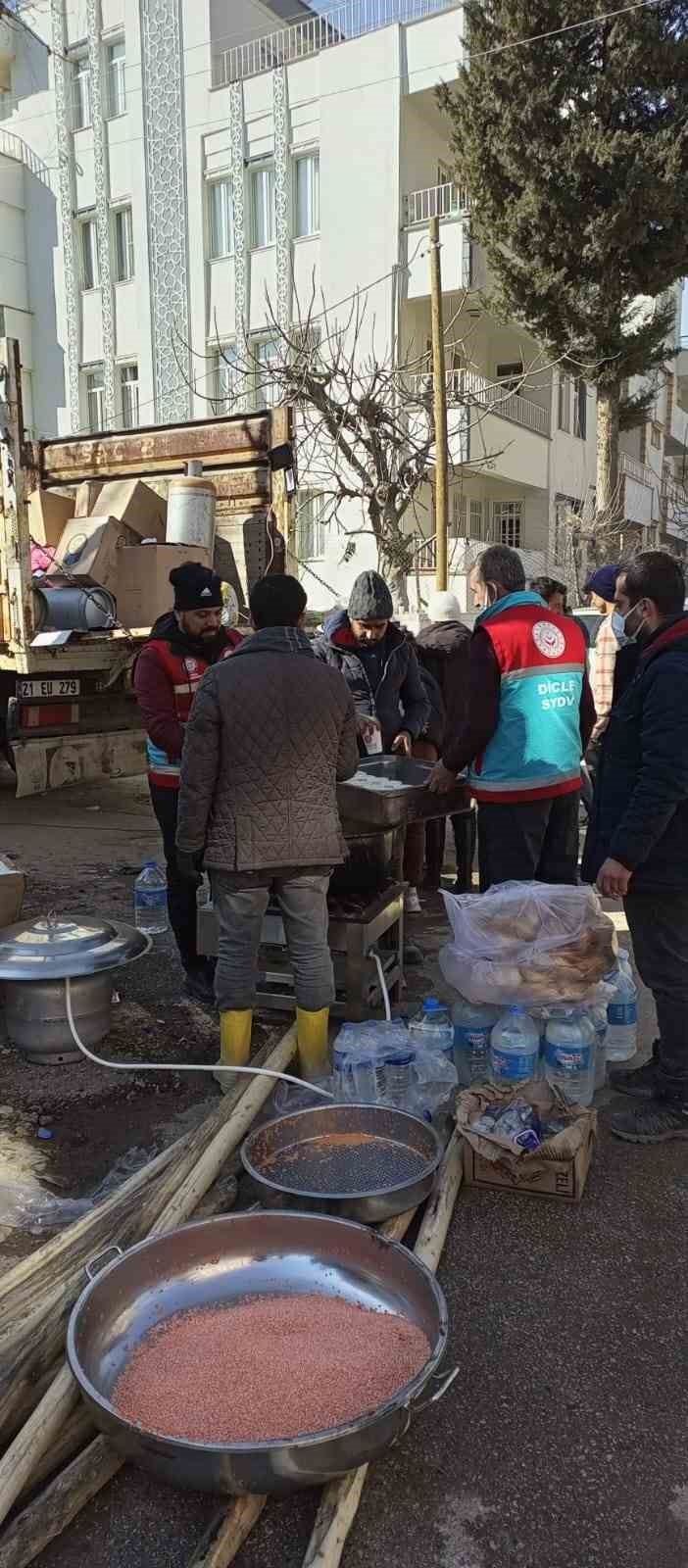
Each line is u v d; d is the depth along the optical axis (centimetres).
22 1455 178
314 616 1573
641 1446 199
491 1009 327
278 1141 281
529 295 1730
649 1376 217
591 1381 215
